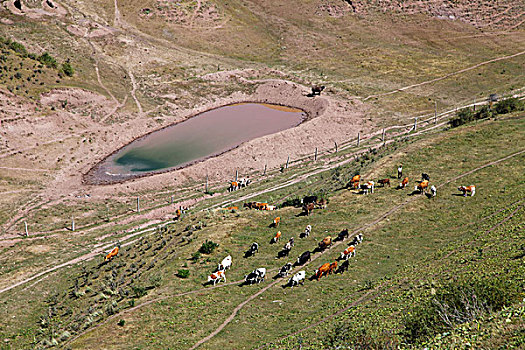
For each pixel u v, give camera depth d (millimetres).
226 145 92750
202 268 43594
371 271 38125
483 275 27938
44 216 67375
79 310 42688
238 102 116750
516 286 23344
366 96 111562
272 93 118250
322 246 43156
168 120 104000
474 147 61188
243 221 52531
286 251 43719
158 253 49969
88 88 102812
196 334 33250
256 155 87562
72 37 120875
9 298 46750
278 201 60625
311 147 91875
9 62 96750
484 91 109250
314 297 35656
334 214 50469
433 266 34656
